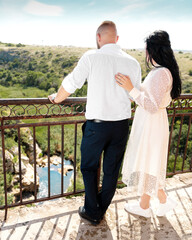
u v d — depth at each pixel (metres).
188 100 2.23
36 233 1.66
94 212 1.71
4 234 1.62
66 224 1.76
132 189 1.79
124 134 1.55
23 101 1.57
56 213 1.88
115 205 2.03
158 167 1.61
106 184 1.67
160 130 1.58
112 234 1.69
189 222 1.86
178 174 2.65
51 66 78.50
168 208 1.86
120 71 1.40
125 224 1.80
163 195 1.85
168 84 1.41
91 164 1.60
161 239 1.67
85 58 1.36
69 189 16.38
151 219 1.87
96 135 1.47
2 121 1.59
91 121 1.48
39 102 1.63
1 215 1.82
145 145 1.60
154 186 1.66
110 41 1.39
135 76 1.46
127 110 1.51
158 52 1.40
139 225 1.79
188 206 2.07
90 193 1.64
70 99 1.73
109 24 1.38
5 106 1.55
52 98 1.64
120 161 1.66
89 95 1.44
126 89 1.40
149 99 1.38
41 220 1.79
